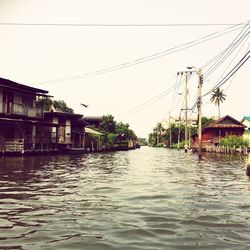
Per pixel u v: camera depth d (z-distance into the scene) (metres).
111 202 8.95
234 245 5.38
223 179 14.88
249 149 40.75
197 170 19.61
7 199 9.20
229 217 7.33
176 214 7.57
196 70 32.41
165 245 5.37
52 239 5.64
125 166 22.70
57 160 26.94
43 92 37.41
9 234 5.91
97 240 5.59
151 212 7.76
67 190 10.99
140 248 5.21
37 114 36.09
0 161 22.94
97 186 12.09
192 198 9.70
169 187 11.99
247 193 10.77
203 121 96.00
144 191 10.98
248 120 67.31
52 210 7.87
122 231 6.14
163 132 130.62
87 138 51.62
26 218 7.07
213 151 52.38
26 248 5.17
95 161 27.84
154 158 34.62
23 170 17.31
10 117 32.00
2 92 31.20
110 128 69.69
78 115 45.25
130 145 83.69
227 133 57.06
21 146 29.55
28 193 10.23
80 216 7.29
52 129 42.47
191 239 5.70
